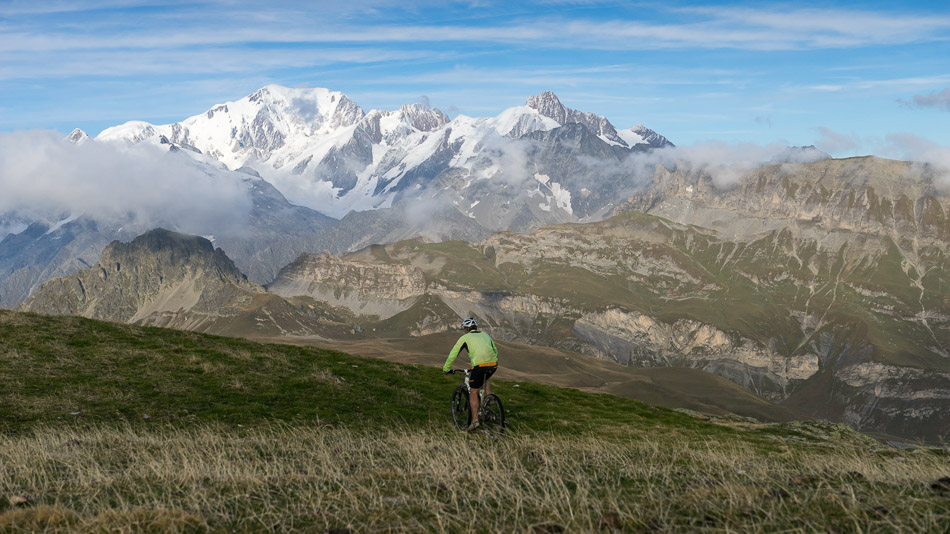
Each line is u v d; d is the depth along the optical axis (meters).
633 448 16.47
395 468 12.03
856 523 7.19
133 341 31.84
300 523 8.15
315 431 19.14
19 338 29.38
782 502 8.33
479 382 18.19
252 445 16.50
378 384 29.58
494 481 10.09
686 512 8.12
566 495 8.99
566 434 22.11
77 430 18.78
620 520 7.73
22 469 12.30
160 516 8.10
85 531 7.82
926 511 7.47
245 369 28.97
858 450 21.36
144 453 14.14
